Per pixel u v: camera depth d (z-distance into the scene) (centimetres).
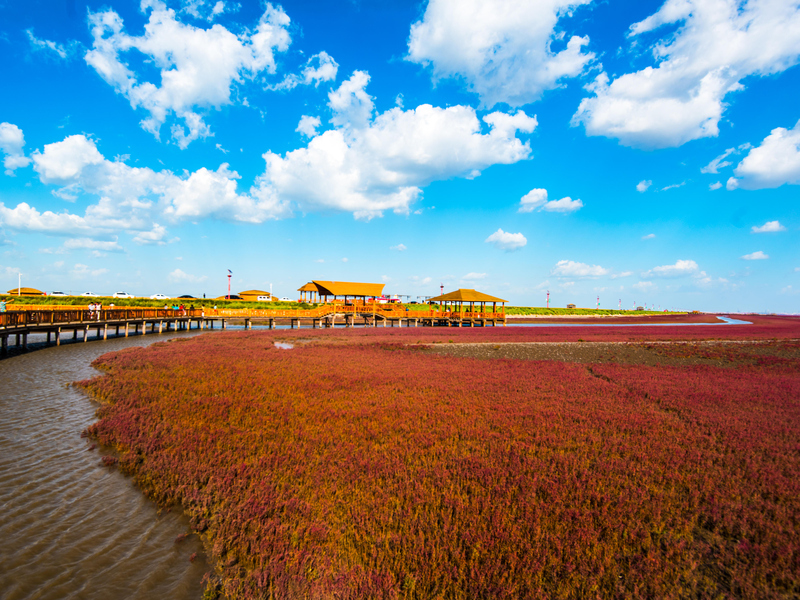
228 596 436
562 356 2605
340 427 954
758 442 872
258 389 1356
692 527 531
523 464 725
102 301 5838
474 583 406
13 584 464
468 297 5866
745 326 7038
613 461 743
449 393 1345
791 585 429
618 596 405
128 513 623
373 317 6097
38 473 754
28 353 2350
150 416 1030
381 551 460
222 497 615
